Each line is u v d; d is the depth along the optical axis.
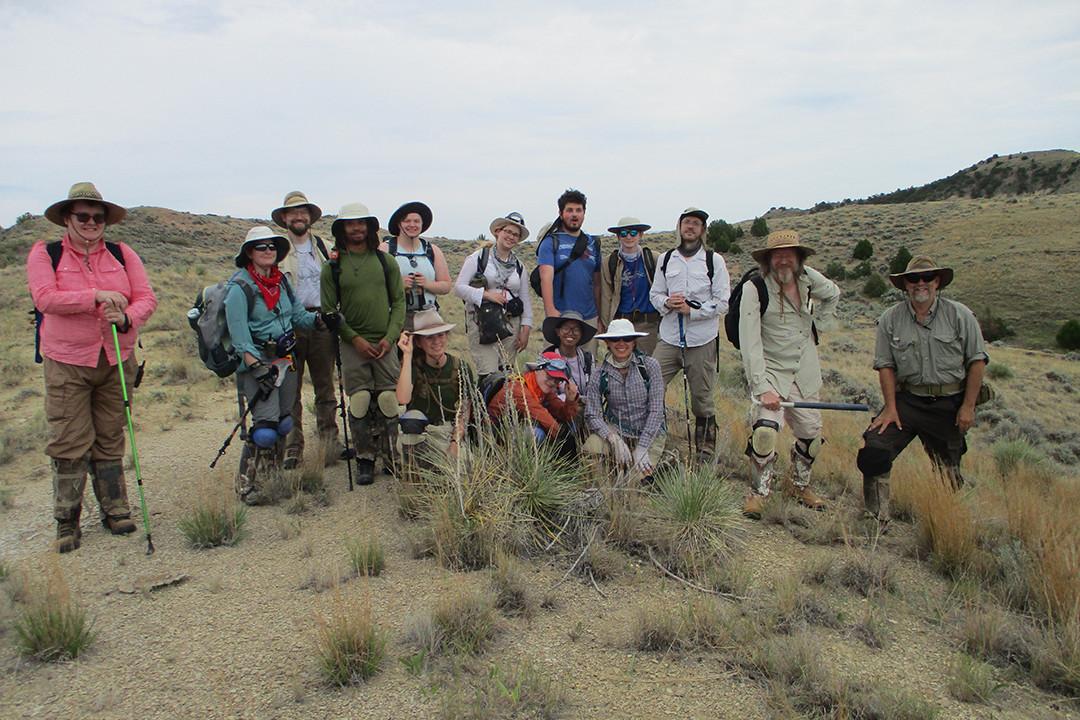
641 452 5.72
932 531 5.16
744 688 3.43
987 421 17.81
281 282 5.96
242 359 5.66
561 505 5.16
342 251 6.14
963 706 3.40
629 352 5.75
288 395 5.97
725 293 6.53
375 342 6.20
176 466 7.22
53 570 4.55
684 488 5.14
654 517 5.14
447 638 3.70
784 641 3.76
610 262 7.22
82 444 5.11
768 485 5.93
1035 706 3.46
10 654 3.64
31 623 3.65
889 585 4.62
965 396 5.66
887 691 3.37
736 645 3.77
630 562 4.80
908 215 86.00
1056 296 55.88
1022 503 5.66
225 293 5.66
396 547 4.95
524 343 7.30
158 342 15.54
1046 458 11.62
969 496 6.02
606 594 4.37
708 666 3.60
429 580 4.41
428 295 6.76
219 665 3.52
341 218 5.97
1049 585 4.31
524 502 5.10
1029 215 76.06
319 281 6.83
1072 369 33.22
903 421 5.80
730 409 10.41
